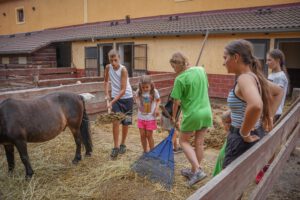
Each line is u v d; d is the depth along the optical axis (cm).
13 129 347
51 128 387
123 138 473
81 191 351
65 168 416
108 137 573
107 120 433
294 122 407
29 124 362
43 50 1728
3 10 2645
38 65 1698
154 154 388
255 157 212
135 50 1374
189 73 340
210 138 539
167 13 1528
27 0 2381
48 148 493
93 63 1580
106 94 481
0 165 415
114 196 340
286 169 423
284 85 376
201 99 345
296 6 1115
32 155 456
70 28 2053
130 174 386
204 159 458
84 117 447
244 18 1126
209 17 1304
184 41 1193
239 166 181
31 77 1228
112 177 383
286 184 379
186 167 418
